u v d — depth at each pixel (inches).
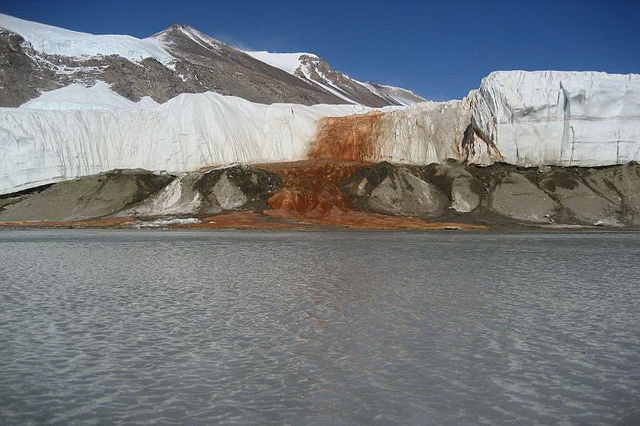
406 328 545.0
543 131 3034.0
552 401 351.6
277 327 547.2
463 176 3068.4
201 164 3560.5
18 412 331.0
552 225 2672.2
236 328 542.9
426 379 393.1
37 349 466.6
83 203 3056.1
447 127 3511.3
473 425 313.7
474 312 624.4
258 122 3919.8
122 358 442.0
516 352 462.3
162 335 514.9
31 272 974.4
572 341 498.9
